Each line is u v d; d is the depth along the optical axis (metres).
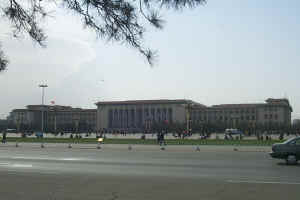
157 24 6.81
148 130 140.38
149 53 7.10
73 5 6.93
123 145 41.38
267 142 49.84
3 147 38.44
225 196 10.49
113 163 20.33
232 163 20.36
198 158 23.80
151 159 22.98
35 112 175.12
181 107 163.12
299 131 126.88
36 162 20.86
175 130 123.56
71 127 143.75
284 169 17.39
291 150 19.70
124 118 171.00
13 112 177.88
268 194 10.76
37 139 62.16
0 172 16.02
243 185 12.39
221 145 40.72
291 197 10.30
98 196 10.56
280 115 157.88
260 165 19.28
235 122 147.50
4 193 10.94
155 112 167.00
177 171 16.64
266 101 170.38
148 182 13.10
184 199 10.15
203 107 167.62
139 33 7.01
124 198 10.30
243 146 38.31
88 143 46.44
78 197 10.42
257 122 150.12
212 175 15.21
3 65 7.64
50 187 11.95
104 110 174.25
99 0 6.81
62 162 20.86
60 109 186.25
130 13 6.82
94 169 17.42
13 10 6.98
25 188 11.78
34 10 7.02
